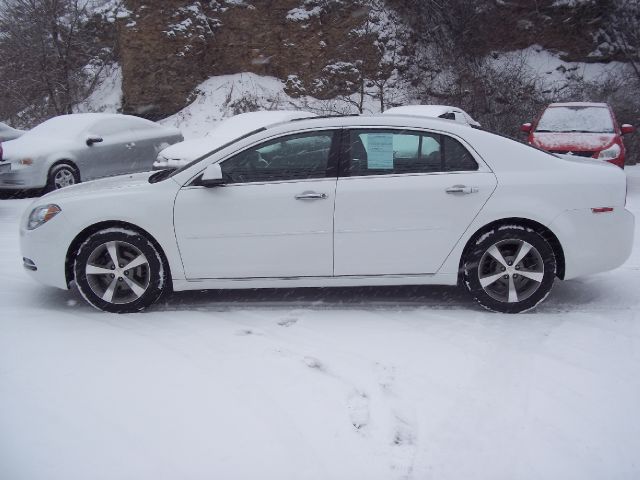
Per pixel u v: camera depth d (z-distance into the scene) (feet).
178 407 11.03
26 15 56.29
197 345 13.84
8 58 56.80
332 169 15.76
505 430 10.44
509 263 15.85
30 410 10.90
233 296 17.63
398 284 16.08
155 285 15.92
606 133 35.96
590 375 12.41
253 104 57.62
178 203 15.69
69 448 9.77
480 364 12.88
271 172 15.85
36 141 35.78
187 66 58.13
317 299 17.30
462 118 43.88
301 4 61.16
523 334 14.55
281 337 14.35
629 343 14.02
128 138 38.75
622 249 16.02
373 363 12.89
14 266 20.98
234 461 9.48
